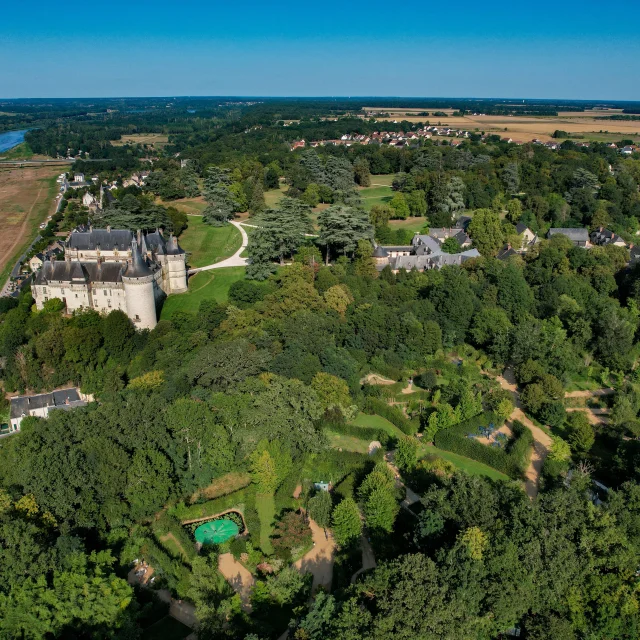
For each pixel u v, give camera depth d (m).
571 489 96.81
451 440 122.56
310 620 74.31
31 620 76.31
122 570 91.25
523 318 169.75
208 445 108.56
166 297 194.12
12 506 89.81
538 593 80.75
